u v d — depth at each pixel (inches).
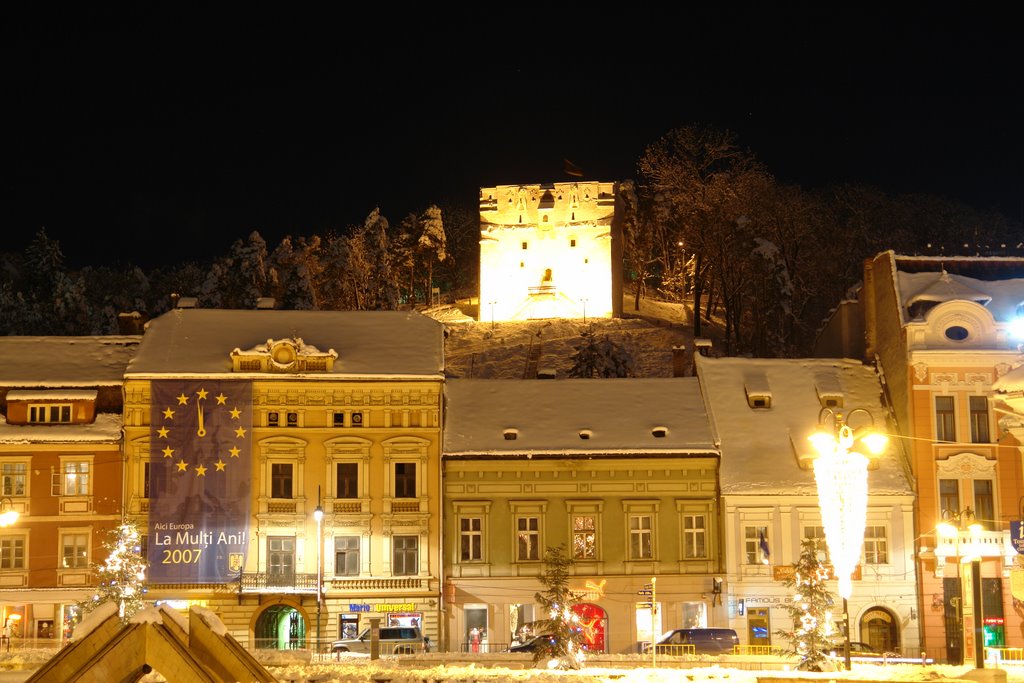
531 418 2994.6
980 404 2915.8
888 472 2910.9
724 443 2938.0
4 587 2822.3
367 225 6264.8
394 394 2915.8
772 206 5497.1
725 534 2851.9
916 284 3065.9
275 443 2881.4
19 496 2854.3
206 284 5255.9
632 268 6368.1
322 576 2765.7
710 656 2129.7
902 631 2812.5
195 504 2837.1
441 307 6230.3
